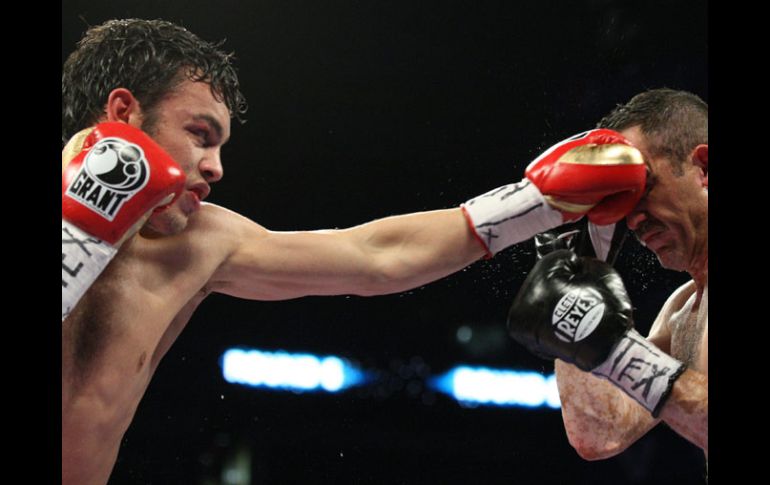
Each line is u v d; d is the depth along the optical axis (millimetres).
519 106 6543
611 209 2238
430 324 7312
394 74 6711
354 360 7324
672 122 2266
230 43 6473
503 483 7070
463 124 6789
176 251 2197
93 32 2254
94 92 2172
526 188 2301
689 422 2023
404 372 7305
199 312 7270
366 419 7211
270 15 6383
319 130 6965
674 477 6398
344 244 2346
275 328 7320
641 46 6004
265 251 2328
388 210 7184
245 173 7086
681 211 2258
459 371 7246
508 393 7172
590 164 2207
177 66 2135
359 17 6449
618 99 6160
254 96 6766
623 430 2619
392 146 7004
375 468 7125
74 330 2039
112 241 1803
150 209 1841
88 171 1799
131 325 2094
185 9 6211
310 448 7074
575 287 2205
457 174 6969
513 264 4461
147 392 7031
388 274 2332
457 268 2363
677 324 2504
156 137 2104
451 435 7172
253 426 7062
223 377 7152
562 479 6898
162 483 6801
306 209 7207
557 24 6203
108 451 2158
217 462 6910
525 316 2244
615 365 2135
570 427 2672
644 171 2213
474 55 6516
